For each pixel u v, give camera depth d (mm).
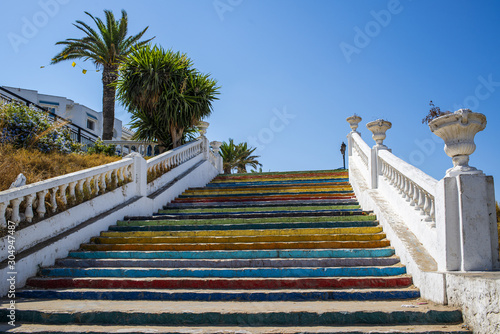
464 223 4438
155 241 7008
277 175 14016
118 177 9070
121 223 8219
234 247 6527
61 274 5914
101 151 14531
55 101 27000
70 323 4367
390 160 7445
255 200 10875
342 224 7363
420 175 5738
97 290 5312
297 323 4168
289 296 4973
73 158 10484
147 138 15180
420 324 4055
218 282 5359
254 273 5609
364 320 4141
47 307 4625
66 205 7059
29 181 7301
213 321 4230
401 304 4516
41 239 6332
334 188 11477
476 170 4594
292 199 10680
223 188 12258
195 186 13281
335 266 5805
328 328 3988
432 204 5383
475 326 3713
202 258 6324
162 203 10430
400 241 5793
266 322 4191
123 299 5168
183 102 14102
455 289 4125
